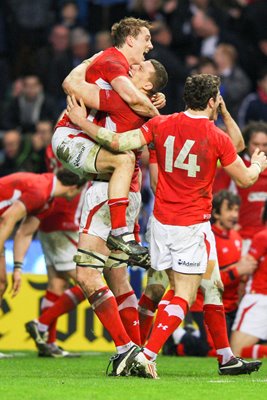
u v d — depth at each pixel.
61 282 35.94
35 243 41.12
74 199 35.25
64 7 61.00
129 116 26.19
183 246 25.17
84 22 63.25
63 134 26.67
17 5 61.78
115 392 21.73
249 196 38.53
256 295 34.84
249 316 34.75
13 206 32.34
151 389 22.30
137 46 26.72
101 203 26.22
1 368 29.69
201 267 25.30
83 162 26.05
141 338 28.78
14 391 21.88
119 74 26.02
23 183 32.66
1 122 55.69
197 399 21.00
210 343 35.34
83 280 25.98
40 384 23.25
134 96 25.75
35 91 54.53
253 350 34.50
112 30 27.16
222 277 35.00
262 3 59.81
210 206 25.62
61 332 38.50
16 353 36.53
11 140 50.41
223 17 59.50
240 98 54.44
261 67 58.72
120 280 27.44
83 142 26.17
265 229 35.28
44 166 49.44
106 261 26.59
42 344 34.50
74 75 26.47
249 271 34.81
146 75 26.61
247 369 26.58
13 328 38.81
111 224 25.50
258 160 26.05
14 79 59.47
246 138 37.00
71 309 34.66
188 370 29.14
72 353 35.25
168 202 25.33
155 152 26.48
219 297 26.53
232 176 25.42
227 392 22.17
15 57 60.62
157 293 28.34
